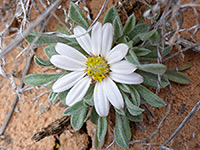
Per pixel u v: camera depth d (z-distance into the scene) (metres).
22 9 0.09
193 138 0.07
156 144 0.07
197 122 0.07
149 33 0.06
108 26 0.06
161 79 0.07
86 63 0.07
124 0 0.08
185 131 0.07
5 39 0.11
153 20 0.07
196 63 0.08
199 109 0.07
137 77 0.06
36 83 0.07
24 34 0.07
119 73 0.07
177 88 0.08
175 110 0.08
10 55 0.11
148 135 0.08
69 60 0.07
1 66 0.09
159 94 0.08
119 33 0.07
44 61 0.07
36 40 0.07
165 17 0.06
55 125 0.09
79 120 0.07
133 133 0.08
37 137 0.09
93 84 0.07
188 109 0.07
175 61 0.08
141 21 0.08
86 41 0.07
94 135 0.08
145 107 0.08
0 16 0.11
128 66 0.06
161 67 0.05
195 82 0.08
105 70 0.07
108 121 0.08
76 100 0.07
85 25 0.07
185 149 0.07
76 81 0.07
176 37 0.06
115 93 0.07
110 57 0.06
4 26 0.11
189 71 0.08
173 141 0.07
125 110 0.07
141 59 0.07
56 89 0.07
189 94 0.08
